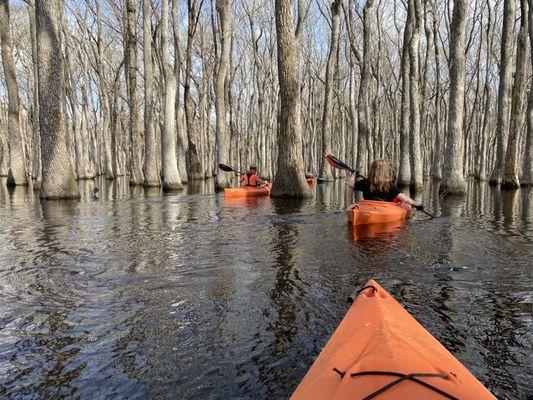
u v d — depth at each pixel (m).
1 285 4.52
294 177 14.45
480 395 1.59
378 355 1.86
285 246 6.30
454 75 14.14
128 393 2.54
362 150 22.39
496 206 11.55
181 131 27.45
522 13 17.27
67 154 14.55
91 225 8.55
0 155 41.81
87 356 2.98
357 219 7.80
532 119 20.38
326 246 6.26
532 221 8.61
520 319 3.45
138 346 3.11
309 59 36.69
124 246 6.42
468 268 4.96
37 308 3.86
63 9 27.89
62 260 5.57
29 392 2.56
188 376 2.71
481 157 26.83
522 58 17.25
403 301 3.87
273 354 2.94
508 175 18.16
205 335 3.26
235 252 5.94
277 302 3.90
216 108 19.80
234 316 3.61
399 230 7.58
